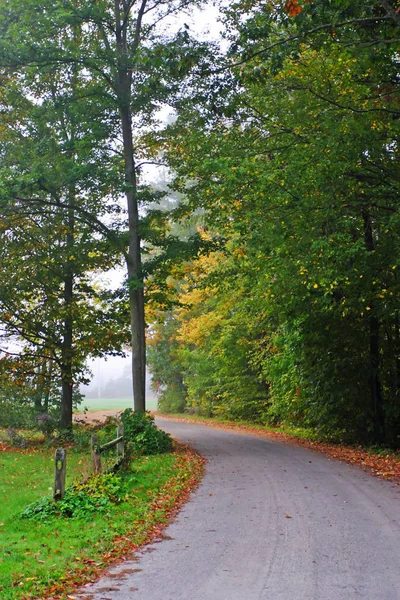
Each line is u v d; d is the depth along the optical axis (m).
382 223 14.59
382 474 12.77
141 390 20.17
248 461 15.60
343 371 19.20
